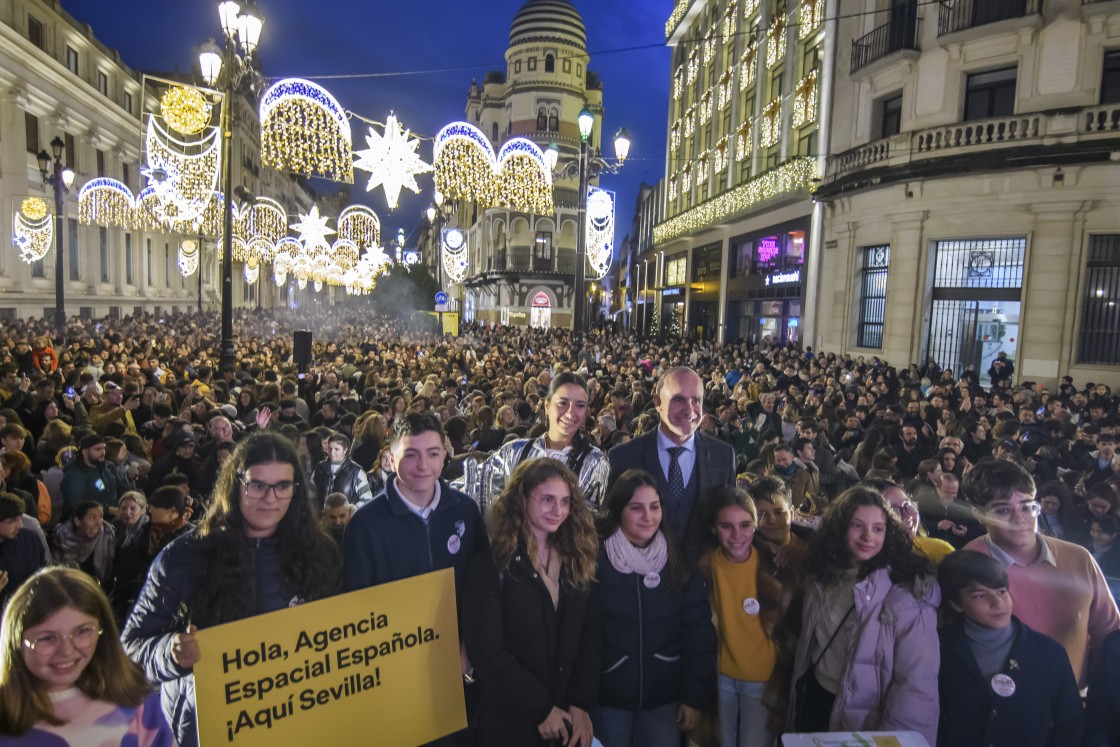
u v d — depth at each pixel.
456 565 3.09
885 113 20.42
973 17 17.41
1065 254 15.66
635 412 9.49
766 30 28.70
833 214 22.05
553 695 3.02
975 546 3.29
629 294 65.31
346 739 2.72
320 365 14.56
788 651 3.31
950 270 17.92
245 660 2.54
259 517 2.60
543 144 55.16
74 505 5.02
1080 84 15.63
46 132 31.66
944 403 10.02
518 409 8.55
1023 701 2.71
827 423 8.88
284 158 9.84
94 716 2.15
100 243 37.62
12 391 9.36
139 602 2.55
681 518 3.79
